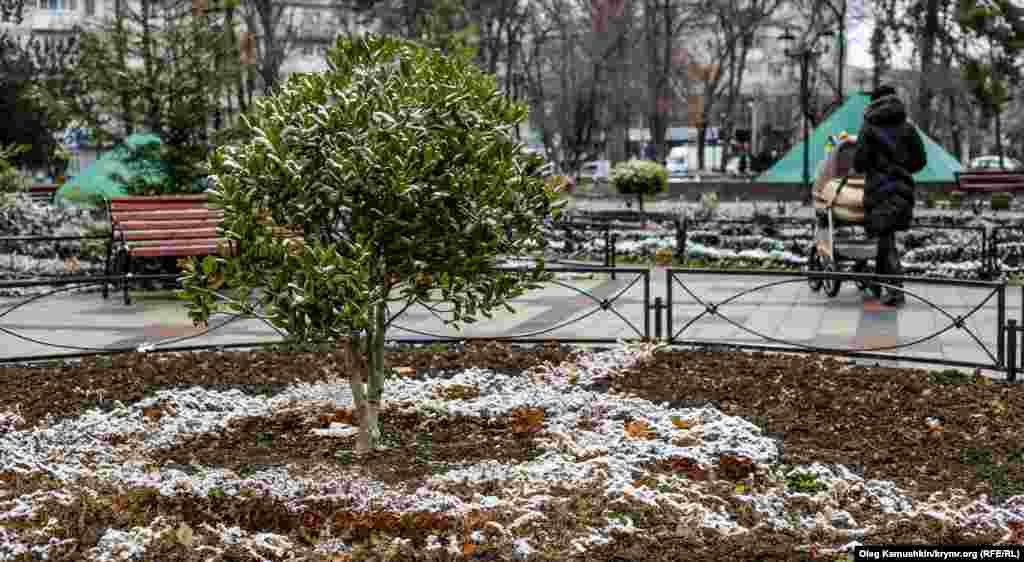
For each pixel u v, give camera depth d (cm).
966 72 4206
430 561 480
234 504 552
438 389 823
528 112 685
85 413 761
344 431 708
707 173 5156
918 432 689
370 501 543
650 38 5178
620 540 502
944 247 1730
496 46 4525
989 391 795
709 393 803
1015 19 4053
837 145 1377
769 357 924
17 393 825
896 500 555
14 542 504
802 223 1930
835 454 643
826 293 1368
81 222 1900
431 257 644
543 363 912
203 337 1111
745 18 5366
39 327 1184
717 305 965
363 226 627
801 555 481
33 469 622
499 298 683
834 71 5869
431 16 2283
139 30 1662
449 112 641
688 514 531
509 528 506
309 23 4969
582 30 5291
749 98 6850
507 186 650
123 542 500
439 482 579
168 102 1586
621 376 862
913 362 939
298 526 532
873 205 1270
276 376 878
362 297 592
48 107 1602
